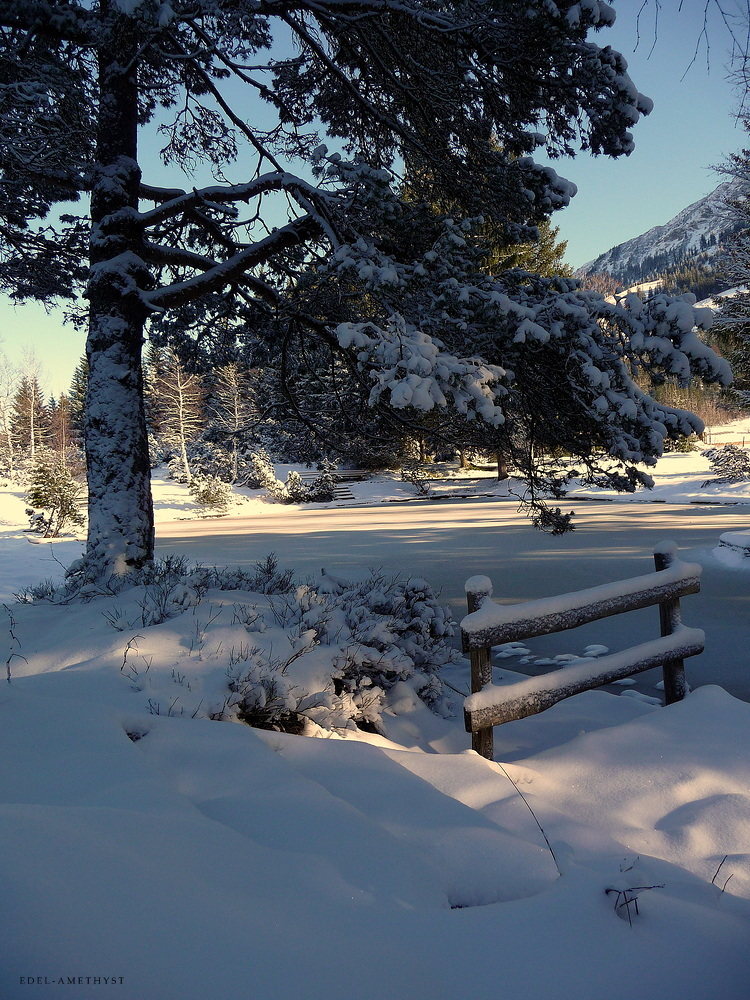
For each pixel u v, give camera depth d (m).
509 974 1.65
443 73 7.93
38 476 29.23
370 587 6.16
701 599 10.05
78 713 2.86
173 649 4.20
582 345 6.38
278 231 7.73
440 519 27.11
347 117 9.41
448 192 8.90
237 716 3.71
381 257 6.61
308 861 2.01
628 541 17.38
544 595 10.65
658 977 1.73
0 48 6.95
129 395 7.50
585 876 2.20
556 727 4.80
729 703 4.31
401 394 5.09
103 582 6.89
